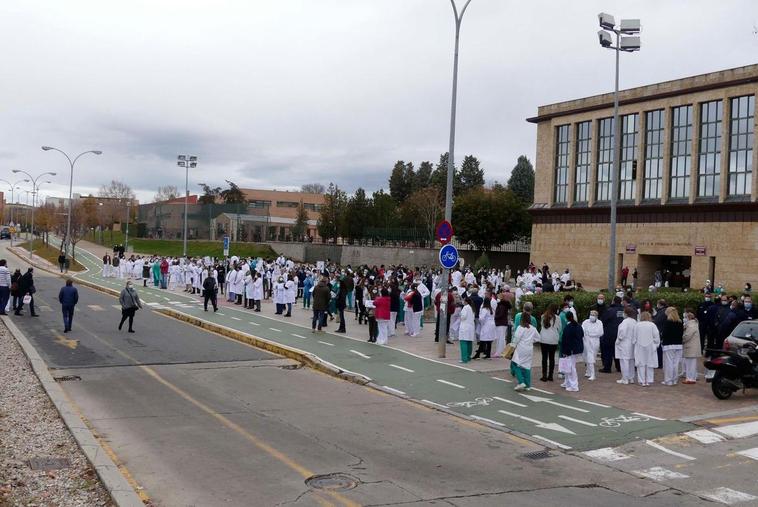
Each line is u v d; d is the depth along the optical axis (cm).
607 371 1830
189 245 9494
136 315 3019
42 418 1188
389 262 7100
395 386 1622
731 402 1475
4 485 834
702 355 2092
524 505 829
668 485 931
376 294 2425
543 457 1062
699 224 4856
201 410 1316
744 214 4588
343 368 1816
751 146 4588
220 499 823
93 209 11306
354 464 985
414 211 8750
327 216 8500
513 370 1616
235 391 1514
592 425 1270
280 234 10275
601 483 935
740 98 4666
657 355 1802
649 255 5300
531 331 1580
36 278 5388
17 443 1026
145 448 1044
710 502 860
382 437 1155
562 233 5925
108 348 2061
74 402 1355
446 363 1941
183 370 1752
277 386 1591
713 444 1145
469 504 827
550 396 1533
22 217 18250
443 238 2011
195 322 2773
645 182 5294
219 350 2098
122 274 5803
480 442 1142
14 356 1842
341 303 2561
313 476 923
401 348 2208
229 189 12488
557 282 4000
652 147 5244
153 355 1958
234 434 1140
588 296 2192
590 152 5731
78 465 938
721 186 4722
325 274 3381
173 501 814
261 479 905
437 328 2369
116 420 1220
